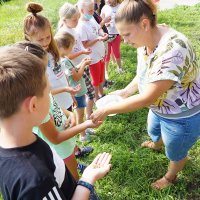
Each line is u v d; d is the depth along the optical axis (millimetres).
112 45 4809
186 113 2314
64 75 2934
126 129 3734
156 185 2893
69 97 2992
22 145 1216
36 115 1238
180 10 8180
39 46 1911
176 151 2539
